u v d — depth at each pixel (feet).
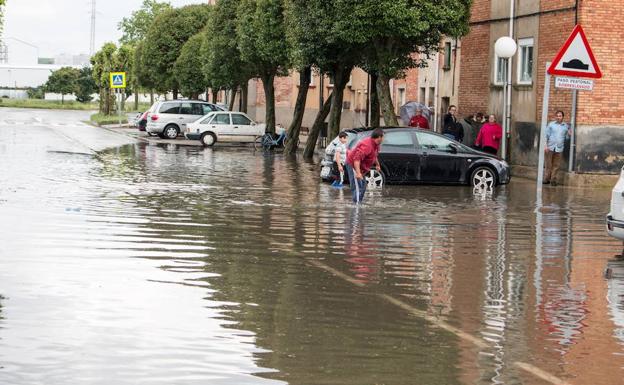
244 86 207.92
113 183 88.17
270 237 54.95
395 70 114.32
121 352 28.71
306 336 31.27
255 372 26.94
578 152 101.96
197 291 38.32
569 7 103.50
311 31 121.39
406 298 38.24
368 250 50.88
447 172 94.07
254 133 177.68
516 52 115.65
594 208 76.64
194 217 63.46
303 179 98.94
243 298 37.24
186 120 200.44
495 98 121.60
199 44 241.96
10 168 102.58
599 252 52.29
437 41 115.55
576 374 27.66
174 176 99.30
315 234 56.75
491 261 48.24
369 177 92.48
